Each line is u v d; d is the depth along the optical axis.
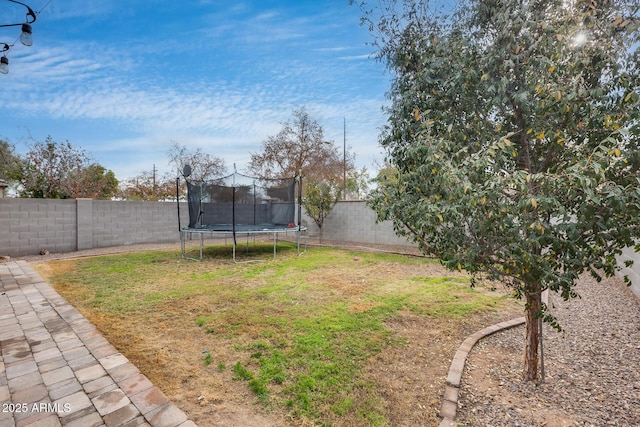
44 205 7.28
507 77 1.77
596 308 3.85
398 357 2.56
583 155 1.69
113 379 2.05
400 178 2.21
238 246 9.34
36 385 1.97
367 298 4.10
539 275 1.68
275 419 1.80
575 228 1.45
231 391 2.07
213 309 3.67
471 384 2.19
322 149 15.48
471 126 1.99
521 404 1.95
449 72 1.98
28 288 4.24
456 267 1.90
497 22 1.78
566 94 1.53
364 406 1.93
